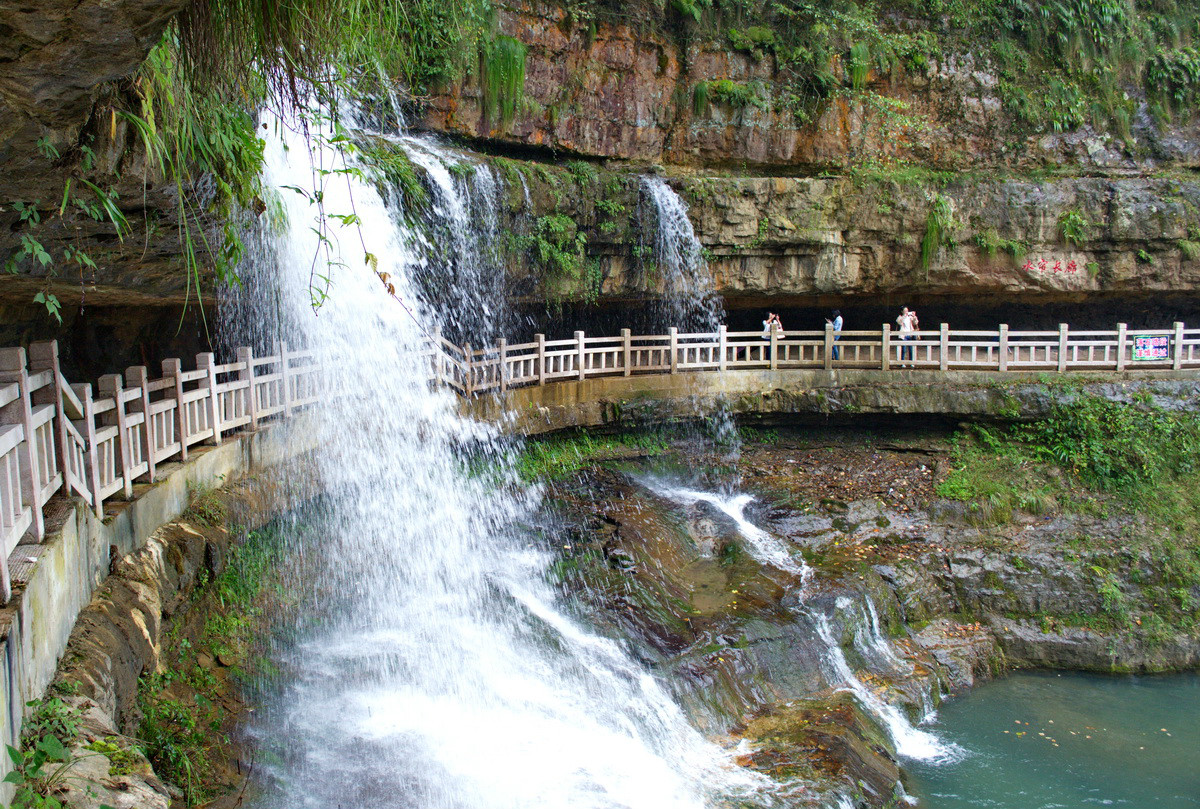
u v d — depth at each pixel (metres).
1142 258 21.98
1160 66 23.84
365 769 8.83
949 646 15.32
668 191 19.59
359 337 13.88
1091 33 23.69
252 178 8.23
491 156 18.09
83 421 7.26
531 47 19.16
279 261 11.98
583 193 18.34
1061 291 22.41
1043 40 23.67
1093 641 15.84
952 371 20.44
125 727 6.62
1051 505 17.95
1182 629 16.05
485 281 17.25
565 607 12.96
